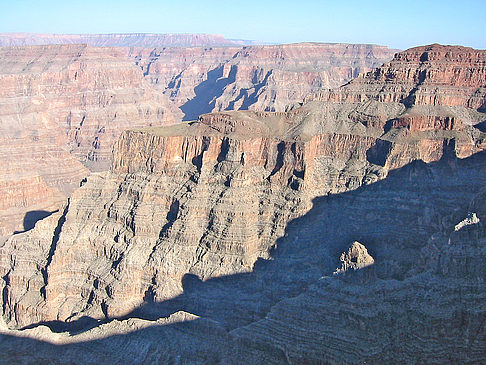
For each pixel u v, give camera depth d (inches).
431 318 3722.9
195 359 3907.5
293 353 3718.0
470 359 3540.8
